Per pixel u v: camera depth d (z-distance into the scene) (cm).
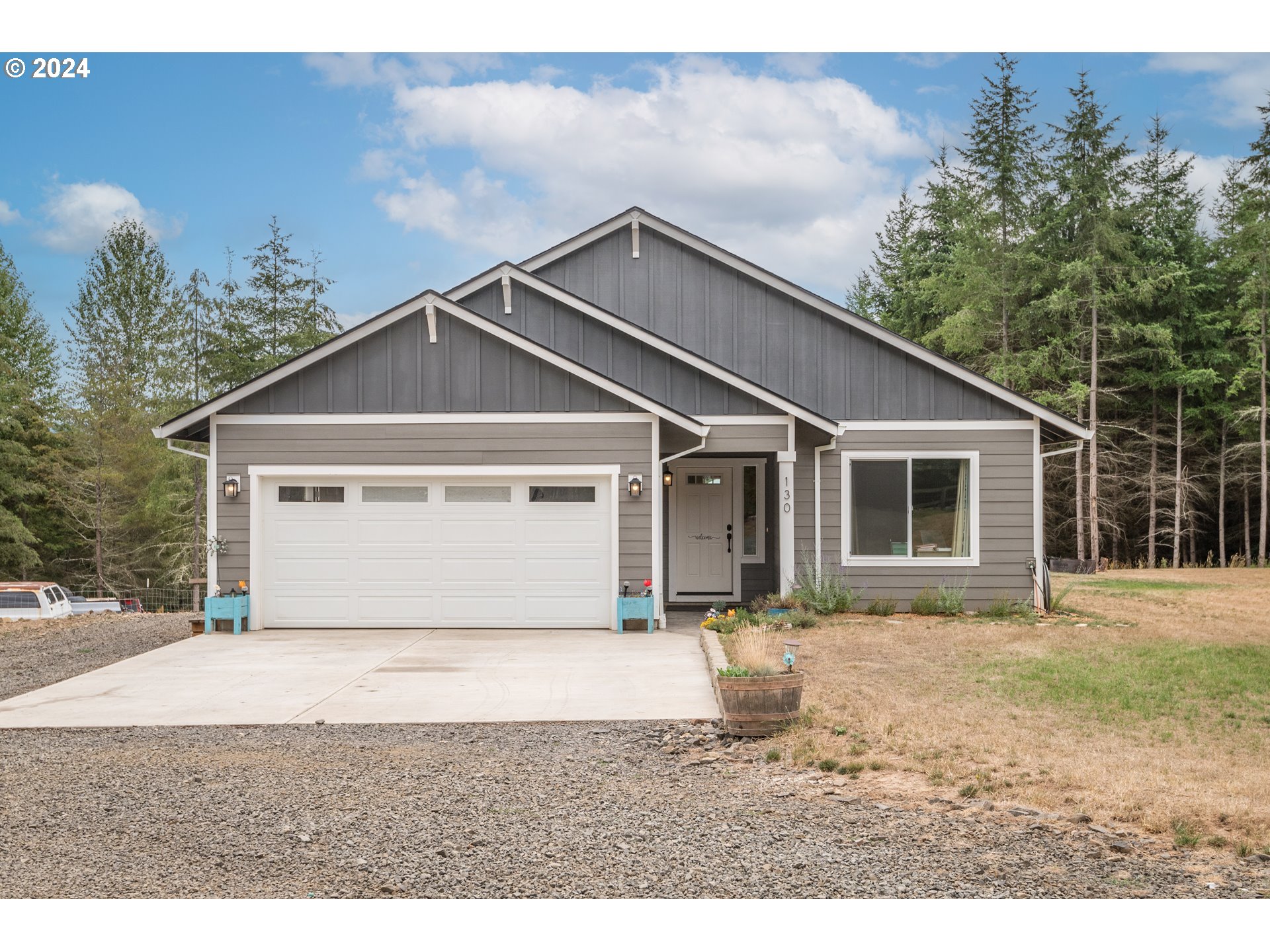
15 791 657
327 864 516
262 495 1441
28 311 4134
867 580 1585
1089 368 3259
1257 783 634
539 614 1434
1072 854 519
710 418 1558
